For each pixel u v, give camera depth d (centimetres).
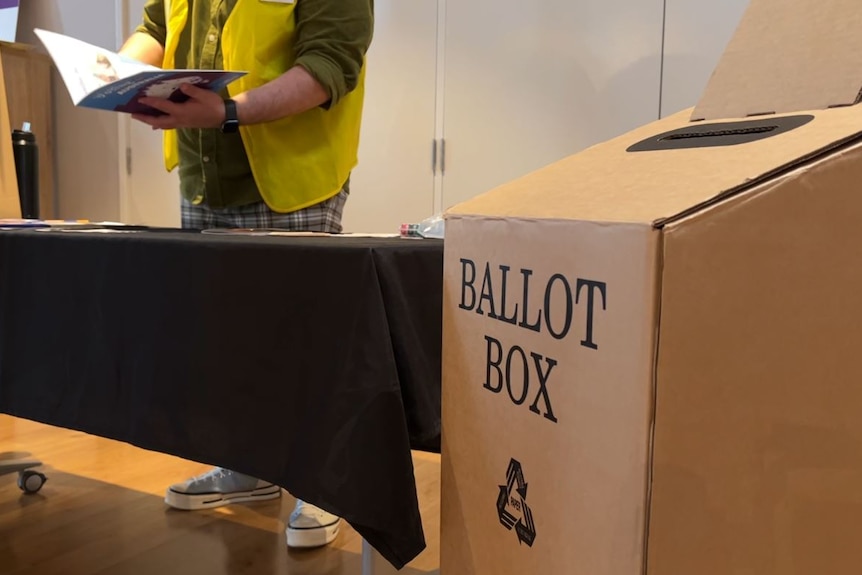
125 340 94
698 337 44
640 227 44
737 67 69
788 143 48
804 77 61
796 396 47
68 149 346
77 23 335
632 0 238
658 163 56
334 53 143
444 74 271
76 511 174
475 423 65
